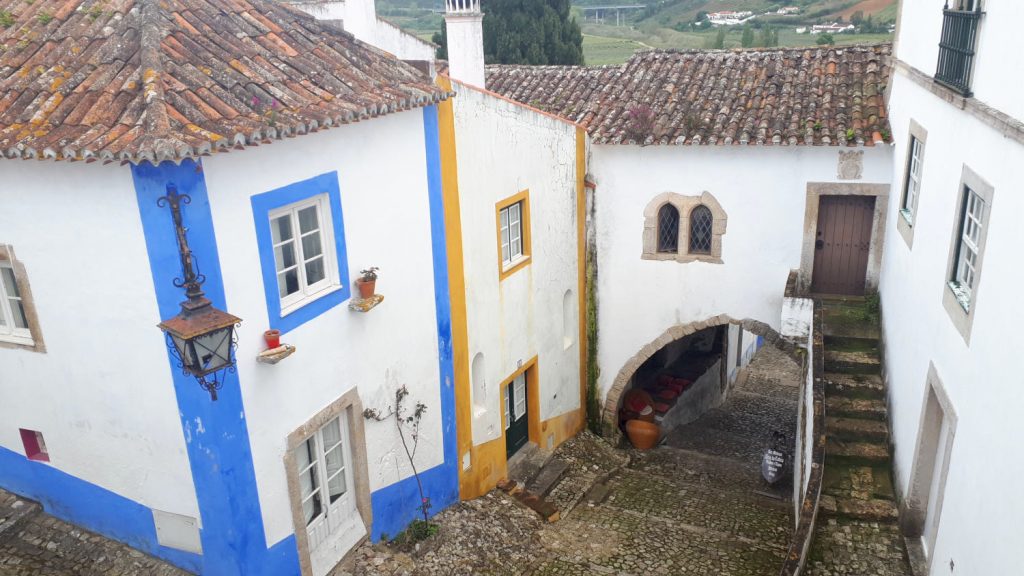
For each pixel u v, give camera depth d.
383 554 8.52
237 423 6.61
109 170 5.90
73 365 6.95
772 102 11.81
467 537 9.42
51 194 6.27
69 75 6.45
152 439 6.82
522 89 13.80
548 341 12.22
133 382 6.67
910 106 9.41
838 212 11.43
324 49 8.07
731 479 12.74
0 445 8.02
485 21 21.31
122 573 7.25
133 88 6.17
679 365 17.36
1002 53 5.89
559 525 10.42
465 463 10.23
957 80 7.02
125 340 6.52
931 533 7.50
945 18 7.50
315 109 6.77
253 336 6.65
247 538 6.89
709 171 11.80
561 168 11.84
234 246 6.36
